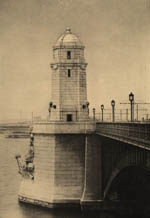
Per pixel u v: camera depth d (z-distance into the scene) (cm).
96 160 5484
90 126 5534
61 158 5569
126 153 4478
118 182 5134
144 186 4966
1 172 7256
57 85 5941
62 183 5559
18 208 5525
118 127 4191
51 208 5466
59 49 5944
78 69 5934
